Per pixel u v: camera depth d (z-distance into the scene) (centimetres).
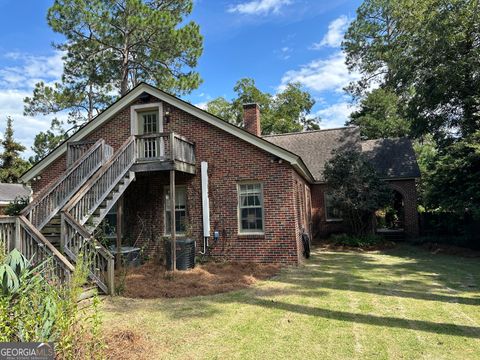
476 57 1509
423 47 1659
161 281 812
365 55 2870
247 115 1645
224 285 768
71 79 2097
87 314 557
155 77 2133
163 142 1178
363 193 1445
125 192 1205
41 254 615
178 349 433
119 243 954
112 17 1894
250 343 452
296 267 1006
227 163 1110
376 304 625
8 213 1409
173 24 1917
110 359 386
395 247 1490
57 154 1271
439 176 1416
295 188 1113
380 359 402
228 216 1093
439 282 813
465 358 402
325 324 521
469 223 1491
